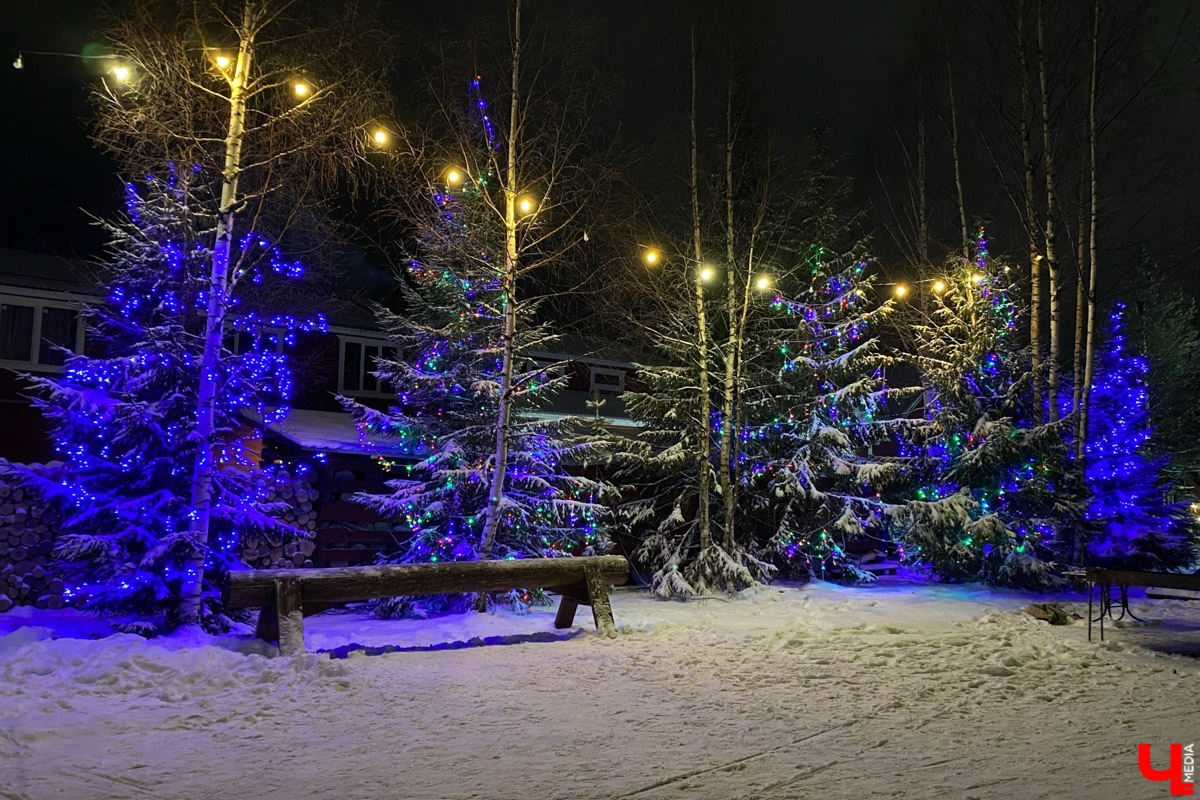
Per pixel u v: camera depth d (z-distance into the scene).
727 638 9.45
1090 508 15.96
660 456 15.25
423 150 12.25
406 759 5.05
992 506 15.97
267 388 11.33
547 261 12.27
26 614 10.96
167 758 5.05
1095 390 20.69
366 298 21.02
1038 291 17.11
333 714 6.12
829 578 16.64
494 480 12.05
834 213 17.67
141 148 10.26
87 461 10.23
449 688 6.95
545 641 9.33
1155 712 6.22
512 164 12.29
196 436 9.99
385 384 20.94
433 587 8.98
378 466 14.38
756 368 16.75
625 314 15.37
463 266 13.05
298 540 13.34
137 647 7.57
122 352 11.30
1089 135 16.81
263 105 11.05
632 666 7.89
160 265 10.70
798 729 5.73
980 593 14.56
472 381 13.02
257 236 11.25
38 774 4.73
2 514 11.55
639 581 16.11
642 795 4.41
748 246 16.30
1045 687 7.06
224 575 10.45
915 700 6.59
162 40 9.80
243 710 6.20
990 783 4.55
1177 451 23.59
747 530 16.34
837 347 17.00
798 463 15.89
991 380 16.67
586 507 13.01
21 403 17.09
